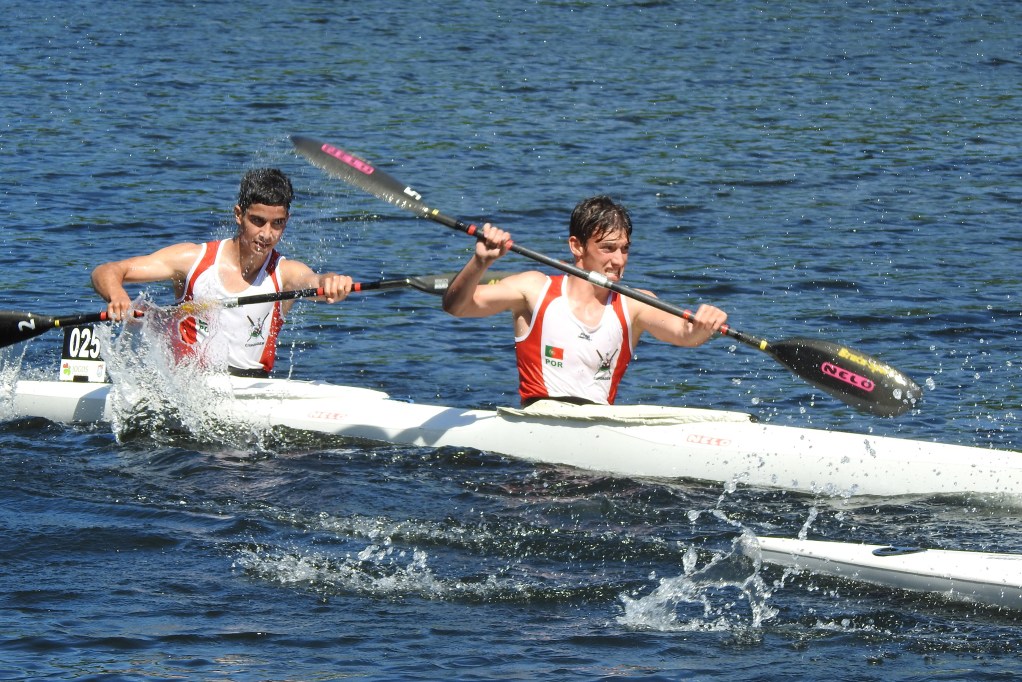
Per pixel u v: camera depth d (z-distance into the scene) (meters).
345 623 18.44
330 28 101.62
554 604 19.36
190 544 21.36
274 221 29.02
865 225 51.22
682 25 107.25
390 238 48.91
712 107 76.12
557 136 67.62
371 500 24.00
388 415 28.42
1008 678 16.86
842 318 38.94
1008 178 59.81
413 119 70.69
